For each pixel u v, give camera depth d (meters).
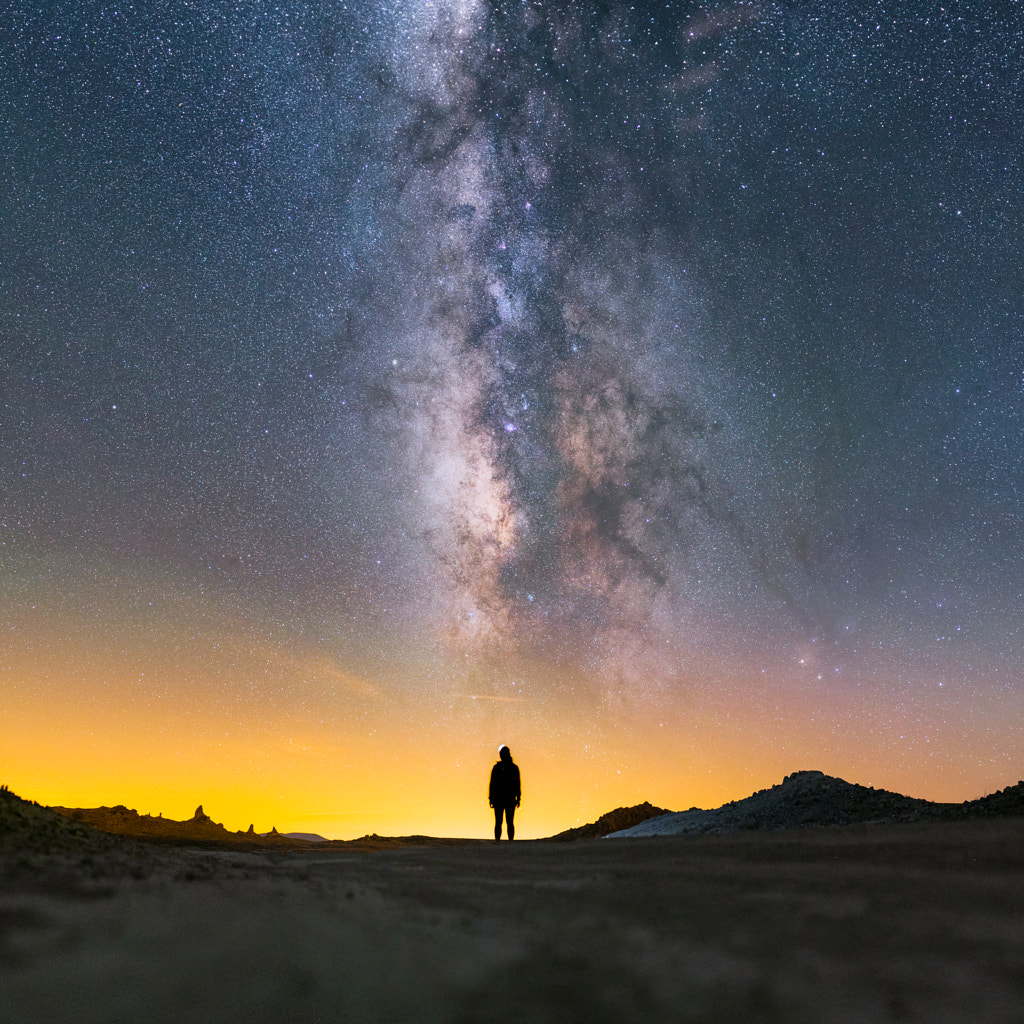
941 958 2.49
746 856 6.08
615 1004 2.04
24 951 2.21
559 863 6.56
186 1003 1.88
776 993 2.12
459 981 2.21
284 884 4.38
